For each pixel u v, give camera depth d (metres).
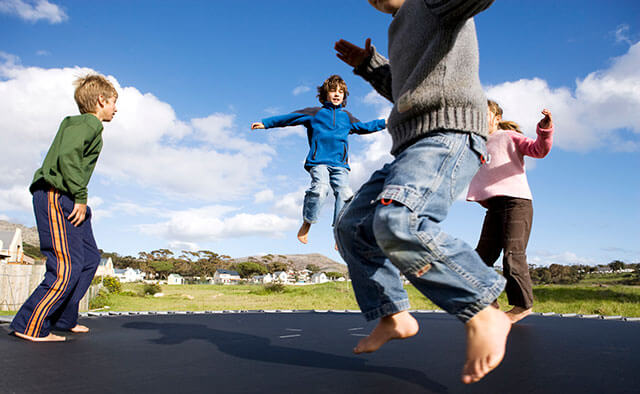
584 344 1.54
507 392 0.87
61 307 1.92
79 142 1.72
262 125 2.78
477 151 0.98
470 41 1.03
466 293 0.82
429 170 0.92
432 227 0.87
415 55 1.04
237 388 0.90
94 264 2.01
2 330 1.88
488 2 0.87
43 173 1.70
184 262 71.00
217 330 2.06
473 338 0.81
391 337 1.15
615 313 4.59
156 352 1.38
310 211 2.77
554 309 5.09
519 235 2.25
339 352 1.37
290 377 1.01
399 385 0.93
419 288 0.89
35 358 1.26
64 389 0.90
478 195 2.35
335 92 2.85
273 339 1.71
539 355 1.30
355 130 2.92
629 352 1.36
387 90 1.45
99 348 1.47
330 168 2.79
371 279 1.13
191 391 0.88
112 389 0.90
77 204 1.74
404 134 1.03
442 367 1.12
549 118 2.11
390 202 0.89
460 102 0.97
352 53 1.49
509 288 2.29
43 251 1.72
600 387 0.91
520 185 2.26
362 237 1.10
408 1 1.11
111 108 1.97
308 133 2.91
